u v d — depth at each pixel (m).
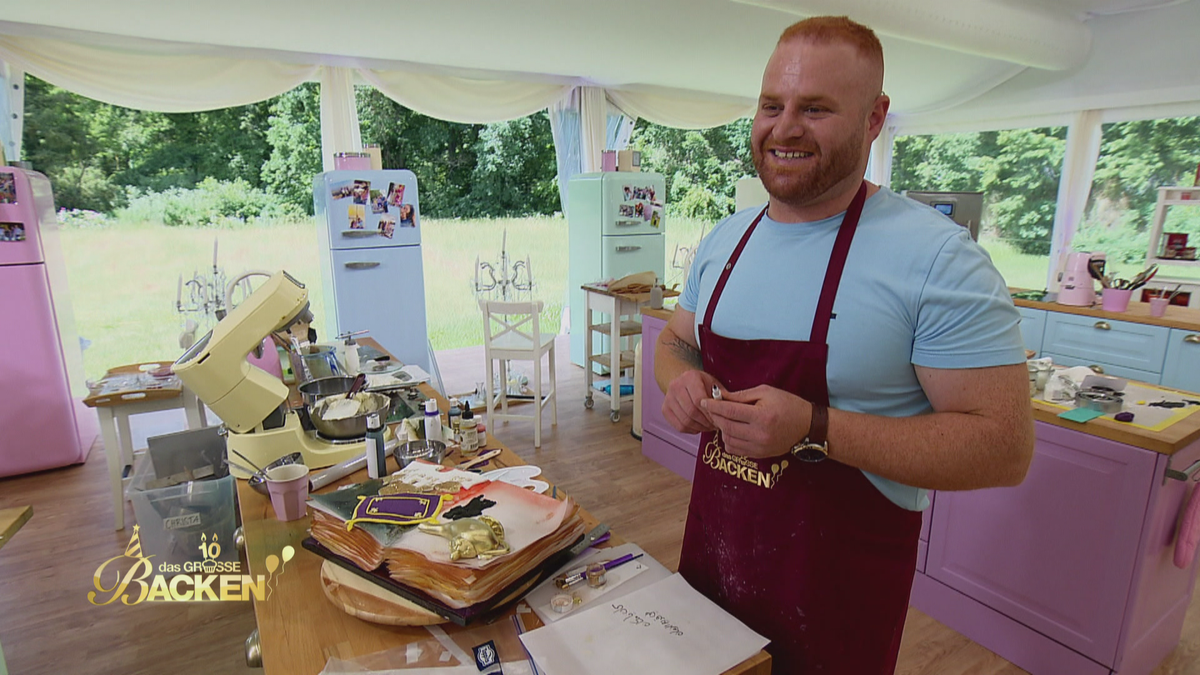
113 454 2.74
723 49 4.60
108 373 2.97
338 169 4.22
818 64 0.89
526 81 5.43
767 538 1.06
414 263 4.39
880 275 0.93
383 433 1.59
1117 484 1.71
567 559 1.13
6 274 3.12
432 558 0.97
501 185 7.14
